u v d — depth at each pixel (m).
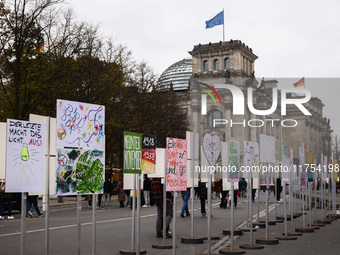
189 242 15.02
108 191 34.25
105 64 46.94
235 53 97.88
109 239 15.52
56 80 38.75
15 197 27.19
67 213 28.05
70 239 15.48
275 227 20.34
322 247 14.13
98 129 10.99
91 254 12.46
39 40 37.97
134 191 12.97
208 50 100.75
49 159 10.38
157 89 60.03
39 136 10.12
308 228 18.69
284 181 17.34
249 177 15.81
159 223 16.08
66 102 10.34
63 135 10.30
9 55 36.28
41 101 39.81
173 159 12.38
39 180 10.12
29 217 24.77
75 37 39.75
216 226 20.22
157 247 13.77
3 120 38.81
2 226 19.80
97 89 43.75
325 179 25.20
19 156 9.75
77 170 10.59
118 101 49.59
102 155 11.06
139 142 12.09
